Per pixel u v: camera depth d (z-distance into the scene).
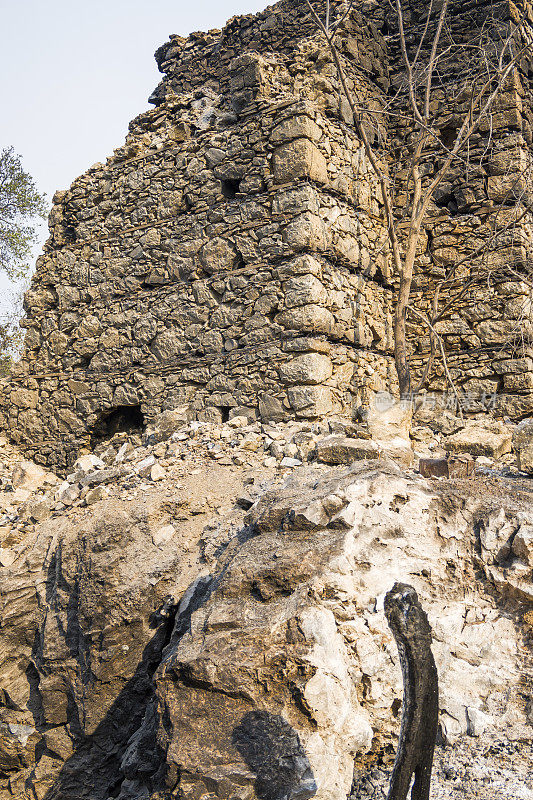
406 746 3.66
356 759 4.78
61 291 12.77
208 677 4.68
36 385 12.97
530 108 11.19
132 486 8.38
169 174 11.34
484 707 4.98
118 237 12.00
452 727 4.87
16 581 8.02
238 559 5.53
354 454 7.32
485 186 10.80
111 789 6.97
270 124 9.99
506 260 10.37
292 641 4.80
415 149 10.30
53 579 7.99
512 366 10.18
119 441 11.81
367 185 11.02
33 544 8.24
